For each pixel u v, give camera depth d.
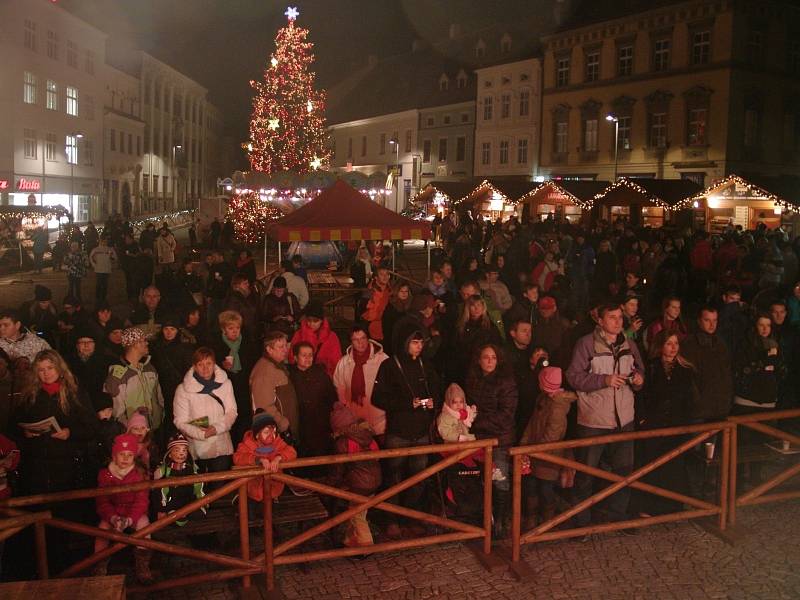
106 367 8.01
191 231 38.12
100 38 52.78
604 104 46.62
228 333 8.18
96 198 53.12
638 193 32.47
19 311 10.41
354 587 5.87
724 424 6.71
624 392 6.77
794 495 7.09
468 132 57.88
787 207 28.41
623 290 13.84
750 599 5.68
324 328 8.96
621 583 5.92
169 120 75.00
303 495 6.69
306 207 17.14
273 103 36.41
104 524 5.82
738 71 40.25
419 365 6.88
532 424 6.91
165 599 5.75
